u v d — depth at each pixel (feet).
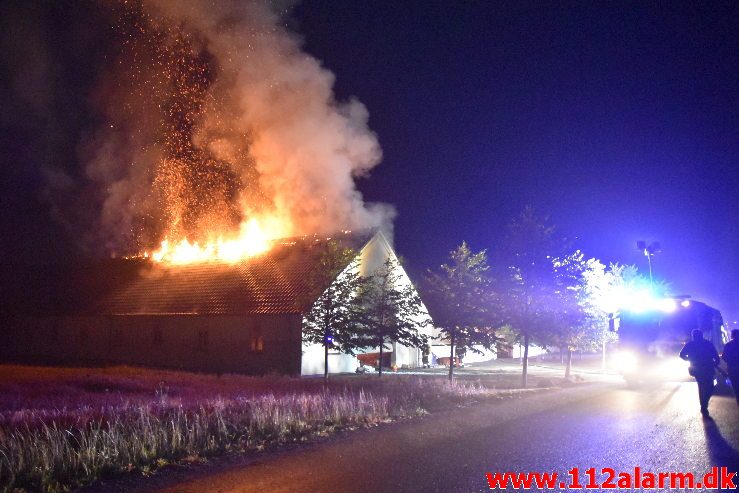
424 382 64.80
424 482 24.04
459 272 75.66
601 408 45.06
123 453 27.66
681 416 40.47
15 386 58.85
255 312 92.68
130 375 77.36
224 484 24.26
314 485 23.82
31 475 24.64
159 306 107.76
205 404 43.73
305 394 52.49
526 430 35.24
